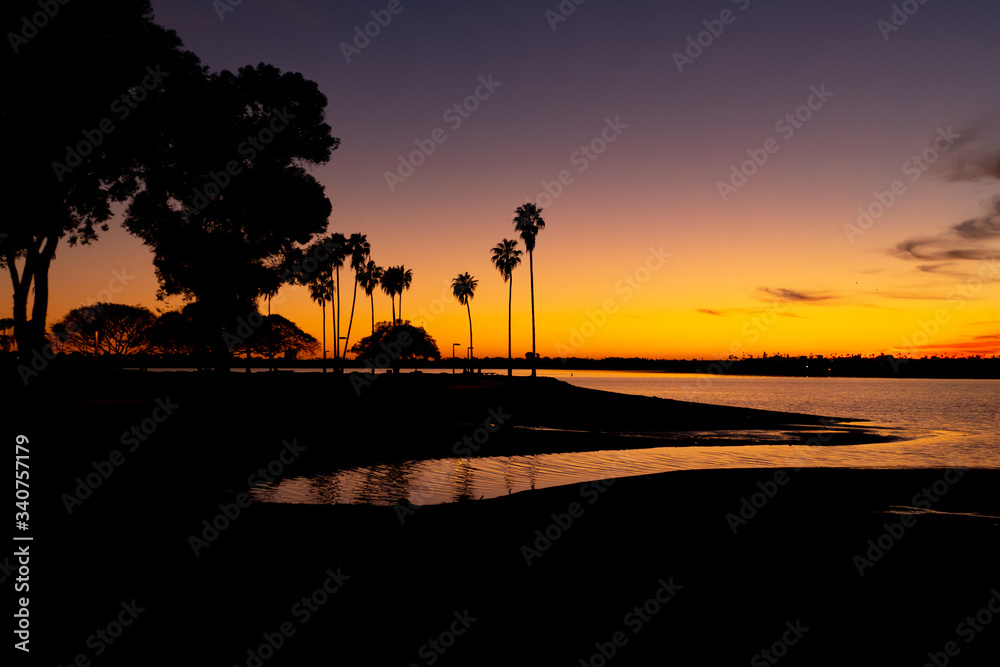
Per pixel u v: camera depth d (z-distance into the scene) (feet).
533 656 17.62
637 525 34.86
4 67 70.13
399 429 90.33
